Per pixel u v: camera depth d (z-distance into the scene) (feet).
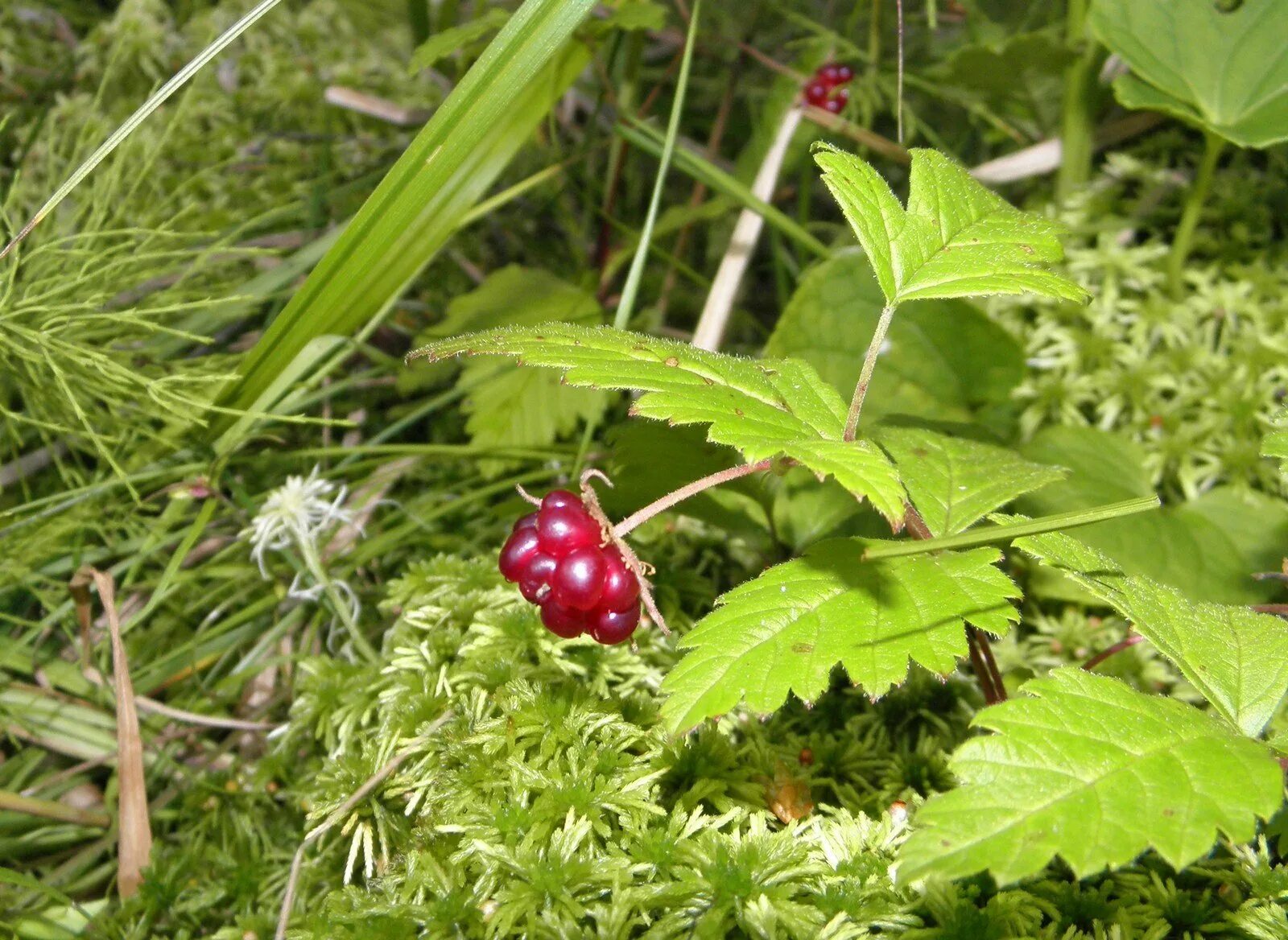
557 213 1.18
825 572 0.55
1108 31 0.77
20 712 0.76
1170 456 0.81
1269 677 0.52
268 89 1.16
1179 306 0.85
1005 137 1.07
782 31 1.21
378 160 1.16
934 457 0.63
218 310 0.93
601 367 0.52
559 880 0.55
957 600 0.53
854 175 0.56
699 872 0.55
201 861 0.70
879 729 0.67
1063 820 0.46
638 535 0.77
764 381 0.54
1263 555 0.75
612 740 0.60
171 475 0.83
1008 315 0.89
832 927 0.53
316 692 0.69
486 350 0.53
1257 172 0.91
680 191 1.25
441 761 0.61
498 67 0.63
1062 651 0.75
